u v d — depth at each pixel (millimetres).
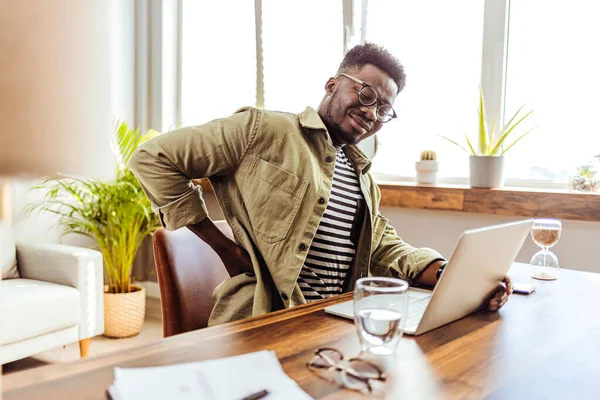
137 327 3072
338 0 2941
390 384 712
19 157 346
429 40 2693
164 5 3574
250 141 1350
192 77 3664
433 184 2516
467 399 673
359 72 1460
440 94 2670
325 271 1404
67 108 370
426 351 855
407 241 2520
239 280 1376
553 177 2363
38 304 2375
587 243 2076
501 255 1080
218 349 822
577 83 2303
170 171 1294
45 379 685
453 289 960
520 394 695
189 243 1473
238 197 1390
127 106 3637
